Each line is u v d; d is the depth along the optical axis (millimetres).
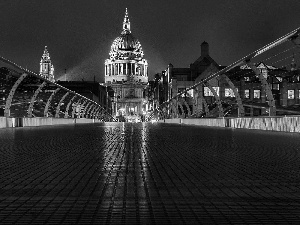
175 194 5285
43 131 23172
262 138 16297
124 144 13594
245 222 3957
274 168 7684
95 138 16969
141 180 6379
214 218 4094
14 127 28562
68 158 9398
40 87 32250
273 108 22922
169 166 8047
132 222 3932
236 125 29391
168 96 105750
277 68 78000
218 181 6281
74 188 5691
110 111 193500
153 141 15148
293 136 17609
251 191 5488
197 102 50750
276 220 4031
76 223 3900
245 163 8422
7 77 27484
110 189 5621
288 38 17250
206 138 16719
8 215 4199
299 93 72250
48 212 4320
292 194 5297
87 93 114438
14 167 7844
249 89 76938
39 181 6270
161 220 4008
